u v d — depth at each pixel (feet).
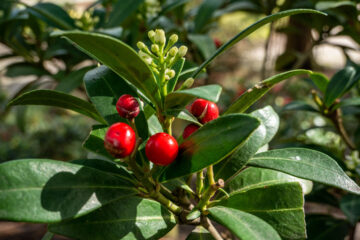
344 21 1.41
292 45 2.59
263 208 0.72
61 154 3.14
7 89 4.27
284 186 0.72
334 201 1.05
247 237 0.60
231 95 2.09
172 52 0.64
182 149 0.66
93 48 0.62
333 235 1.01
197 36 1.33
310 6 1.42
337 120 1.03
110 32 1.08
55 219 0.61
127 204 0.71
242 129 0.61
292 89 2.27
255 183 0.78
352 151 1.07
